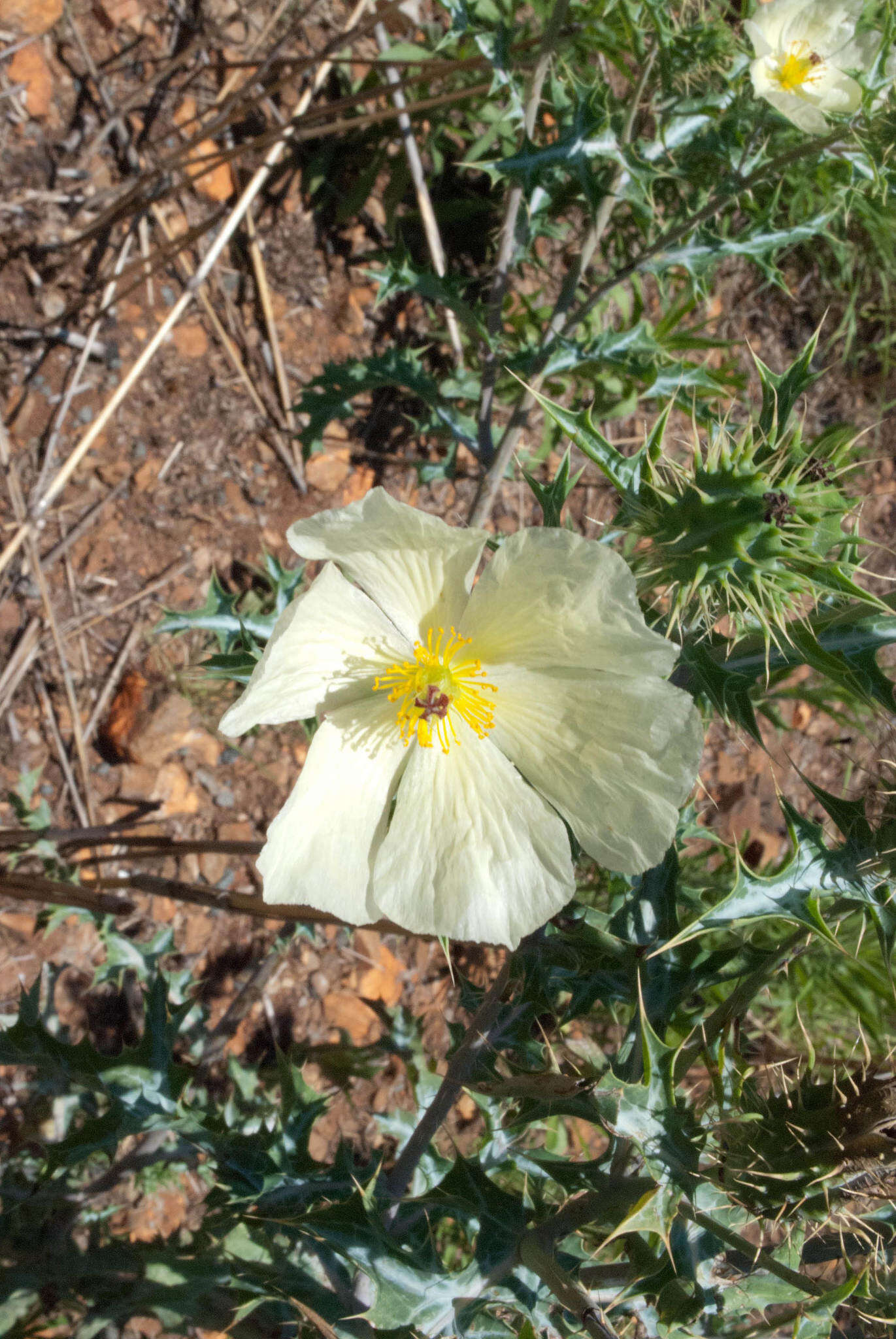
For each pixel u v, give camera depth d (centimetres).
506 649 20
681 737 19
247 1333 24
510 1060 25
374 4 35
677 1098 21
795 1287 19
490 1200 21
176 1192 31
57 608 32
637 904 23
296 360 35
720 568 18
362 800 20
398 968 34
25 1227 26
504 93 30
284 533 34
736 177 27
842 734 42
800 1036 34
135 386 33
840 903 22
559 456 38
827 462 19
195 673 32
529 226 30
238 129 34
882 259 38
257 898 26
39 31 31
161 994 23
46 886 26
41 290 32
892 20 25
